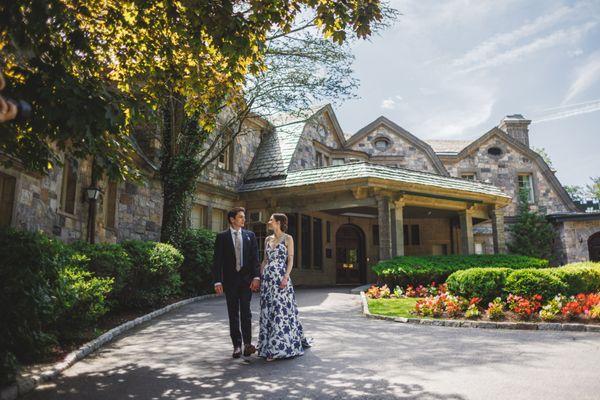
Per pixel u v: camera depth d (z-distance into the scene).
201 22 5.34
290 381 4.27
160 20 5.90
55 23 4.97
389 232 15.22
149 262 9.50
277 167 18.47
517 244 22.95
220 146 17.58
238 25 5.18
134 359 5.39
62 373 4.75
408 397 3.69
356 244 22.06
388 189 15.45
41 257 4.88
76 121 4.31
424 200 16.45
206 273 13.65
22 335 4.64
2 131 4.89
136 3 5.59
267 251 5.62
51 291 4.99
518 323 7.58
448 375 4.39
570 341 6.23
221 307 10.60
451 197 16.67
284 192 16.70
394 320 8.55
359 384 4.11
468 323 7.86
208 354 5.62
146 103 5.33
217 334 7.04
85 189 11.06
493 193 17.58
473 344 6.06
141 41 6.41
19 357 4.94
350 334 6.94
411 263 13.90
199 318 8.79
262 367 4.87
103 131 4.72
